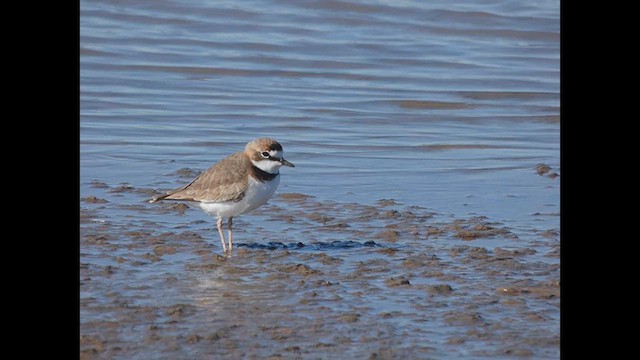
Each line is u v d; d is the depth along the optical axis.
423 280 11.22
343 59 25.14
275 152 12.16
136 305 10.15
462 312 10.16
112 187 15.20
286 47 25.67
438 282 11.15
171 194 12.36
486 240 12.96
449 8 28.58
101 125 19.06
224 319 9.82
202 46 25.39
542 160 17.50
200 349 9.03
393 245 12.65
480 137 19.28
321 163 17.08
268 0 28.33
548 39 27.39
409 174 16.50
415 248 12.51
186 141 18.33
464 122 20.53
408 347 9.23
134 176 15.93
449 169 16.86
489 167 17.02
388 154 17.83
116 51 24.52
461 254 12.24
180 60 24.28
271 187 12.27
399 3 28.73
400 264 11.79
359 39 26.58
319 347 9.16
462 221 13.85
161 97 21.48
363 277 11.26
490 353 9.16
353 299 10.51
